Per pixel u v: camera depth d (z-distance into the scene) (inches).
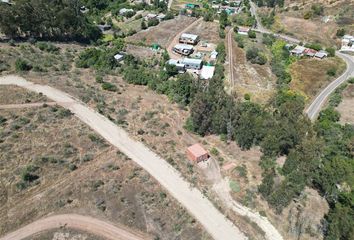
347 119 4429.1
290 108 3917.3
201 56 5969.5
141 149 3321.9
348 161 3282.5
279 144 3395.7
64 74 4680.1
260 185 2942.9
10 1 7322.8
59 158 3068.4
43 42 5689.0
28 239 2389.3
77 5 7052.2
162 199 2770.7
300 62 6058.1
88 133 3444.9
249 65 5777.6
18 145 3147.1
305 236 2608.3
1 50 4940.9
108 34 6963.6
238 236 2529.5
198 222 2610.7
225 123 3617.1
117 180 2913.4
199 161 3255.4
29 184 2785.4
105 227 2502.5
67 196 2721.5
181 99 4303.6
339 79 5556.1
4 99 3809.1
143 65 5516.7
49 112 3673.7
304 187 3075.8
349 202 2800.2
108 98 4185.5
